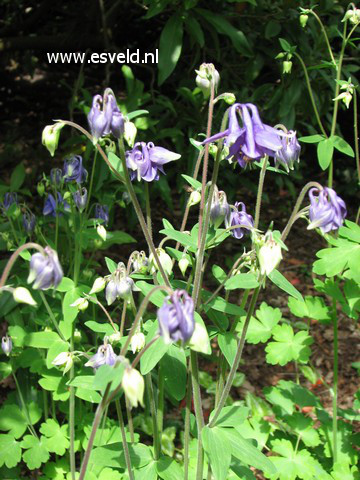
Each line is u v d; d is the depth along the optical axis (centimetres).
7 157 149
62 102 166
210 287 116
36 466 63
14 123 163
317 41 108
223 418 51
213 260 125
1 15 161
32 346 66
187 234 55
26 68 154
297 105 119
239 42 96
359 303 69
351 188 148
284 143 52
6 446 64
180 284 55
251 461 48
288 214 142
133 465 53
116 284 51
